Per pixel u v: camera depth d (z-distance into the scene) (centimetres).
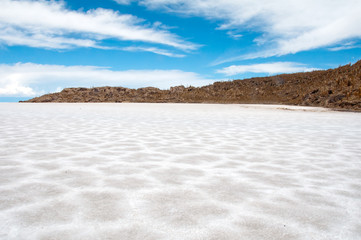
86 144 458
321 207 201
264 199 216
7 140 493
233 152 409
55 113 1312
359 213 191
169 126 761
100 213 185
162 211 189
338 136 601
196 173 291
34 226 165
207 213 187
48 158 351
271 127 784
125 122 864
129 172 290
